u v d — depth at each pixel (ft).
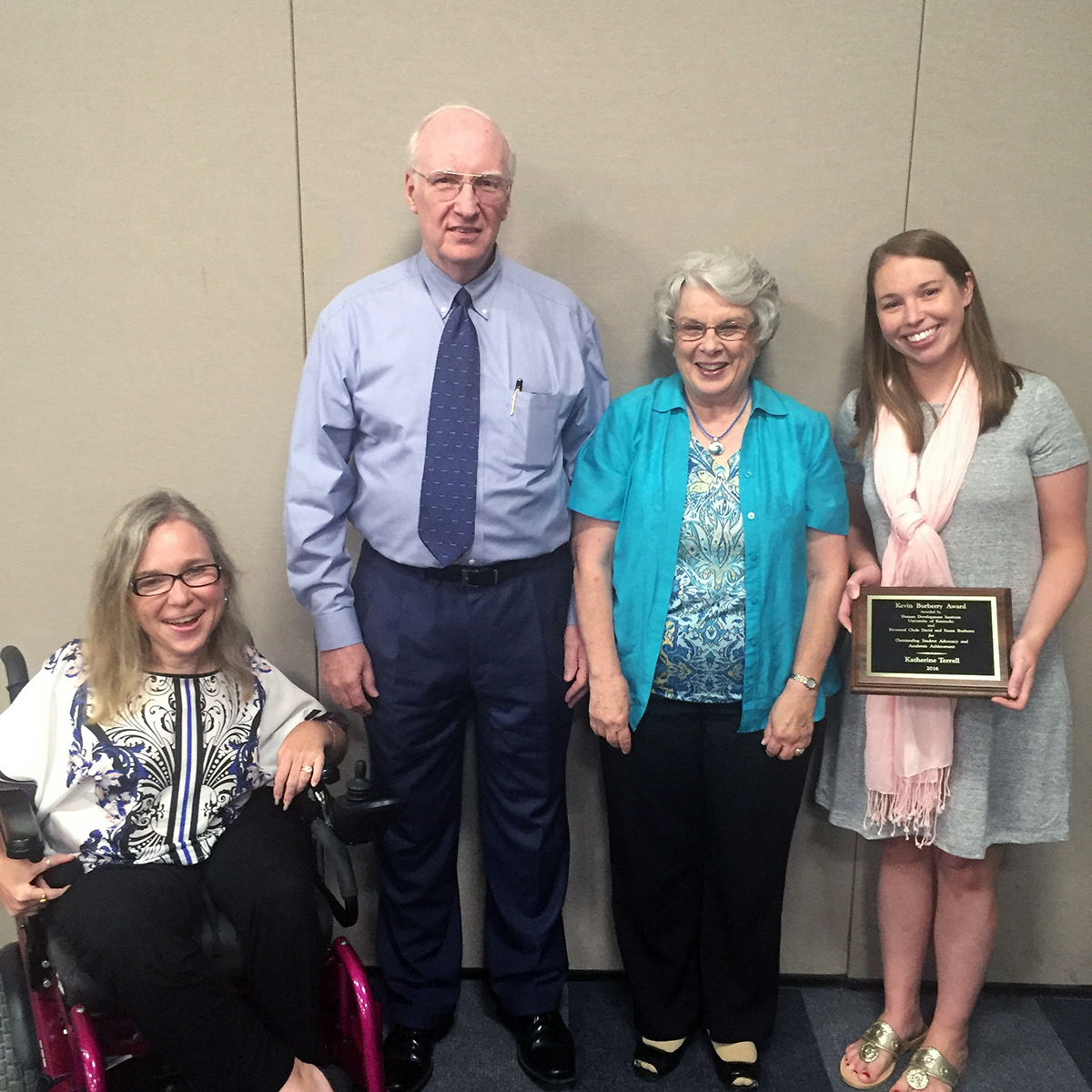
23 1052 5.49
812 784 7.15
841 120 6.25
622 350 6.67
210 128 6.29
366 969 7.57
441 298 5.90
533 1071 6.56
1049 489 5.75
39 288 6.50
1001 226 6.38
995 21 6.08
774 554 5.68
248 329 6.60
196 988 5.05
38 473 6.79
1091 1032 7.10
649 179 6.38
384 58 6.21
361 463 6.03
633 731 6.10
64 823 5.42
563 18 6.14
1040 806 6.07
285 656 7.15
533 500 5.92
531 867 6.61
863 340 6.36
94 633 5.46
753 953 6.44
